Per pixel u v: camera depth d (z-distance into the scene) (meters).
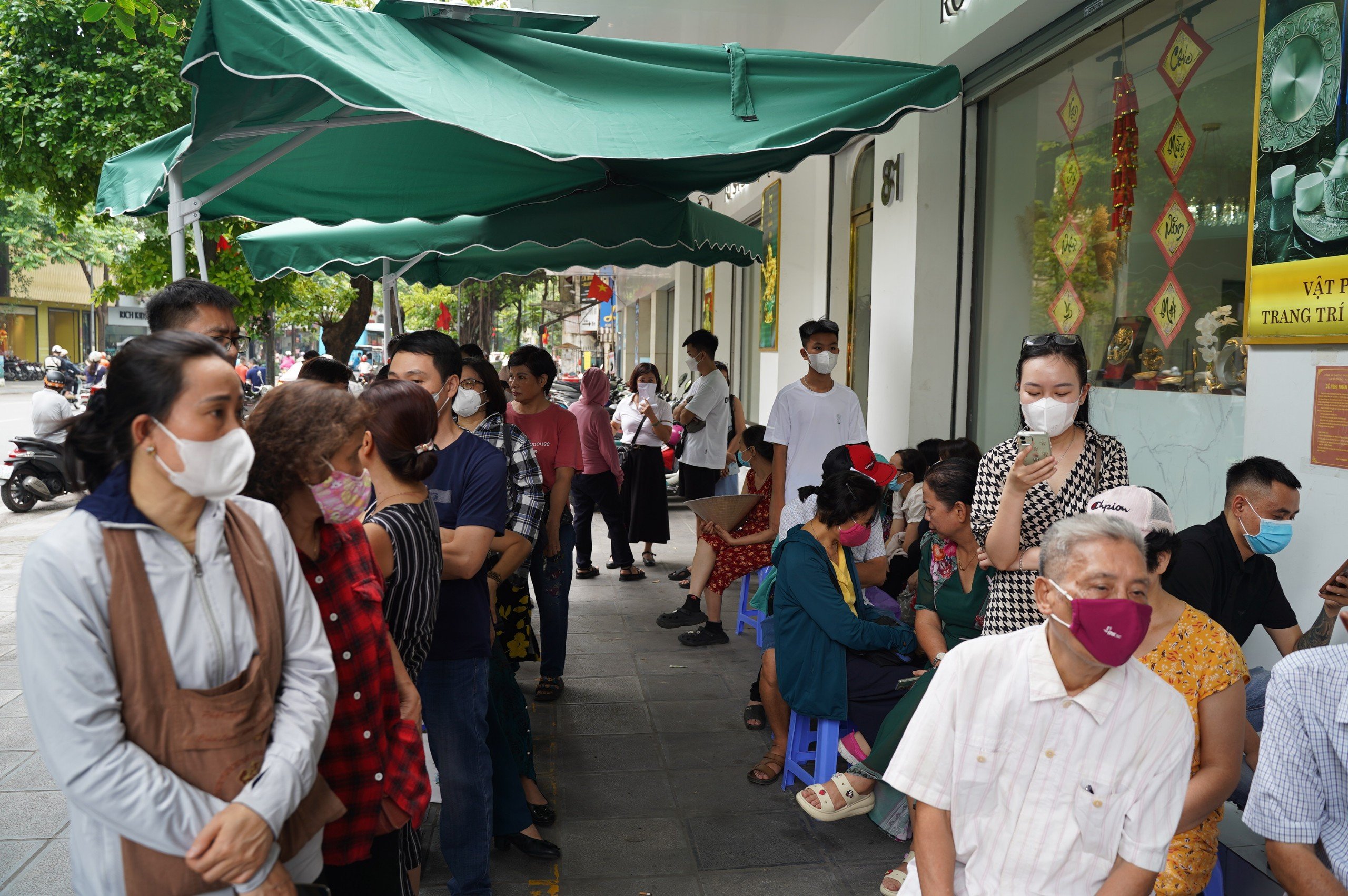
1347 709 1.75
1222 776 2.07
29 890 3.02
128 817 1.40
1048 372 2.46
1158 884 2.22
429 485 2.76
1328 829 1.81
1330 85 2.88
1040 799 1.70
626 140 3.16
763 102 3.46
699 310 15.05
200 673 1.49
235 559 1.58
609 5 6.34
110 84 7.88
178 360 1.41
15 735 4.32
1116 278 4.53
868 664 3.50
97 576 1.41
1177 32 4.05
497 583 3.41
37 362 42.19
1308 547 3.01
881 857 3.28
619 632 6.02
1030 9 4.65
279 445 1.77
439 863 3.24
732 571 5.68
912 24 5.88
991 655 1.74
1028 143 5.33
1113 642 1.56
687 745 4.23
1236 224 3.69
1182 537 2.79
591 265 7.54
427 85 3.00
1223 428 3.77
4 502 10.37
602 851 3.30
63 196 8.71
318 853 1.76
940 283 5.93
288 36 2.84
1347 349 2.87
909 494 4.79
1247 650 3.47
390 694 2.02
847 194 7.88
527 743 3.46
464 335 30.09
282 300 9.93
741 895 3.03
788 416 5.02
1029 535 2.65
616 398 14.43
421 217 5.09
